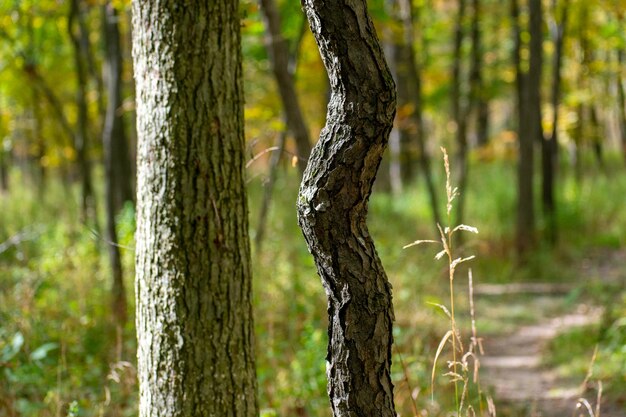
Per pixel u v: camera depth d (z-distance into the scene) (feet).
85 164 34.78
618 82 59.26
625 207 49.70
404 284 27.86
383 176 54.70
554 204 42.96
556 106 43.62
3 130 53.78
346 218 7.81
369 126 7.54
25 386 16.12
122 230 31.71
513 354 23.97
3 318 19.36
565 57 57.67
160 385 10.62
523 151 39.42
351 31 7.36
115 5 22.79
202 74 10.47
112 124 27.45
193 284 10.52
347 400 8.12
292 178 49.24
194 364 10.53
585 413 17.40
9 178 71.26
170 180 10.44
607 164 69.36
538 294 32.68
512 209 46.96
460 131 43.93
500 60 49.24
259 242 29.12
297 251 30.12
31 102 45.62
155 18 10.35
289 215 37.99
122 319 20.66
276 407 16.05
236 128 10.94
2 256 30.91
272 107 33.17
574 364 21.24
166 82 10.37
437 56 51.55
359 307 7.93
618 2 43.91
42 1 32.37
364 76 7.45
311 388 16.63
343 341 8.04
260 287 23.93
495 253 39.47
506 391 19.71
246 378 11.07
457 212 42.32
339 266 7.89
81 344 18.53
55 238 34.24
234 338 10.88
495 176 57.67
